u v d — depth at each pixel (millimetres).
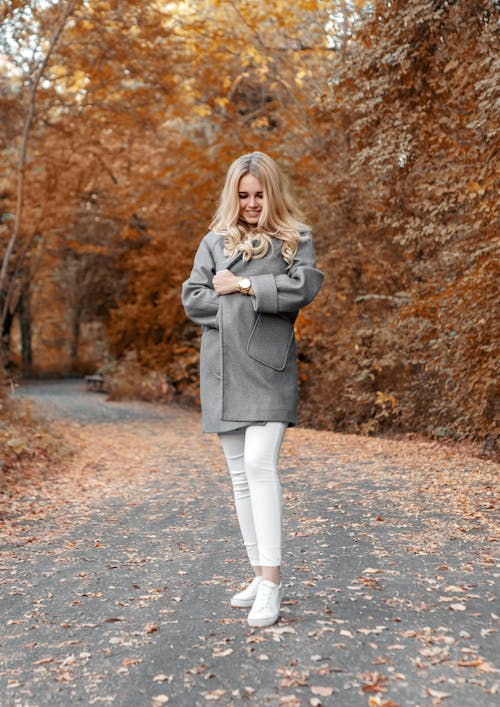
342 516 5074
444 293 7602
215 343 3031
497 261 6715
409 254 10211
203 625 2889
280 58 13609
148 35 13758
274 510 2896
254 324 2957
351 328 11703
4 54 13594
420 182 8680
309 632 2736
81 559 4234
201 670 2436
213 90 15594
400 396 11008
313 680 2318
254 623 2816
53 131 16188
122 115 15430
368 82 8781
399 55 8422
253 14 13055
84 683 2393
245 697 2225
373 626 2785
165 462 9289
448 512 5027
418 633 2695
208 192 17094
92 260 25500
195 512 5688
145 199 18578
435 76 8602
